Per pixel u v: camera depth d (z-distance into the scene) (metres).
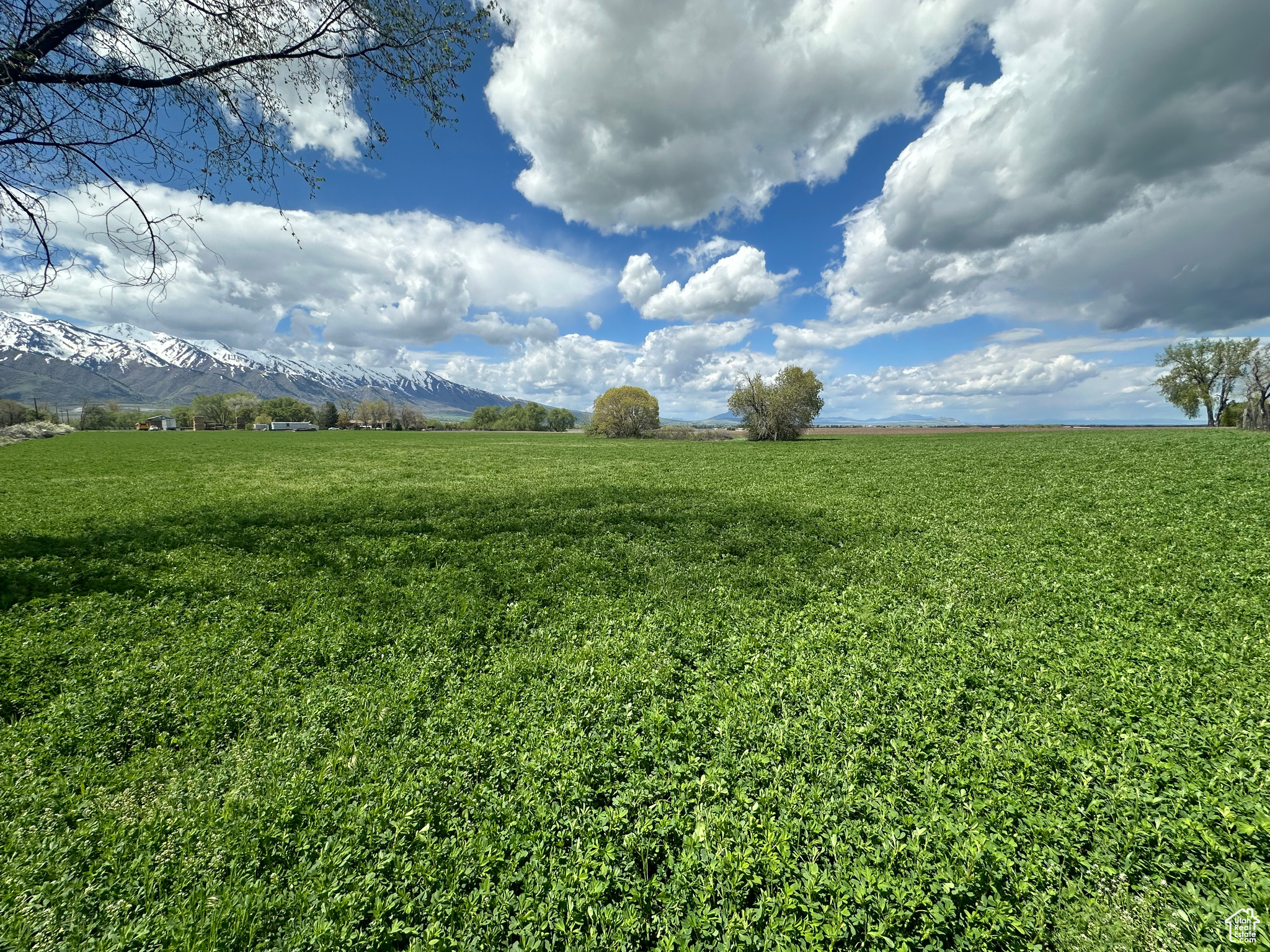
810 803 4.87
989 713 6.23
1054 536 13.30
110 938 3.70
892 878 4.03
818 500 20.39
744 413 75.81
